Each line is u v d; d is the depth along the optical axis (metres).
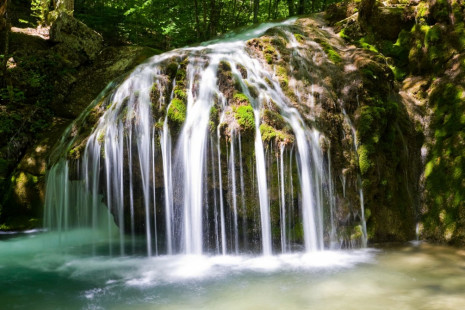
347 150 6.01
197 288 4.38
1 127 7.72
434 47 7.25
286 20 9.91
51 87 9.10
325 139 5.91
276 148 5.48
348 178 5.84
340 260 5.20
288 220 5.57
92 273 4.94
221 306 3.90
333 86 6.51
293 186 5.55
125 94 6.48
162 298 4.13
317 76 6.61
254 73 6.52
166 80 6.36
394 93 6.92
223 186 5.57
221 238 5.65
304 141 5.70
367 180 5.89
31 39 10.05
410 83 7.42
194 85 6.13
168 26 12.50
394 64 7.86
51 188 6.67
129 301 4.07
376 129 6.11
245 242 5.58
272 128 5.61
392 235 5.96
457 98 6.51
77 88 9.42
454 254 5.36
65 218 6.46
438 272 4.71
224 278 4.68
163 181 5.75
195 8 11.51
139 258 5.51
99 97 7.39
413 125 6.75
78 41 9.95
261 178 5.48
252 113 5.66
